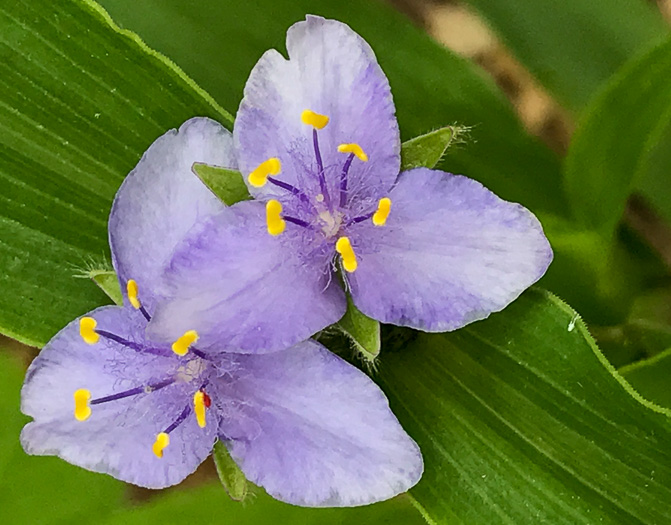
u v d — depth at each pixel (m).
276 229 0.13
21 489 0.17
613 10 0.17
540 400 0.14
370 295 0.13
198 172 0.14
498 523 0.14
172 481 0.14
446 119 0.16
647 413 0.14
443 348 0.14
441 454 0.14
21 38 0.15
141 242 0.14
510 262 0.13
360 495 0.13
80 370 0.14
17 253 0.15
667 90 0.15
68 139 0.15
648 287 0.17
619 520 0.14
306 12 0.16
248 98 0.14
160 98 0.15
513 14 0.17
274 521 0.16
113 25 0.14
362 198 0.14
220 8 0.16
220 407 0.14
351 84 0.14
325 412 0.13
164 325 0.13
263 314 0.13
